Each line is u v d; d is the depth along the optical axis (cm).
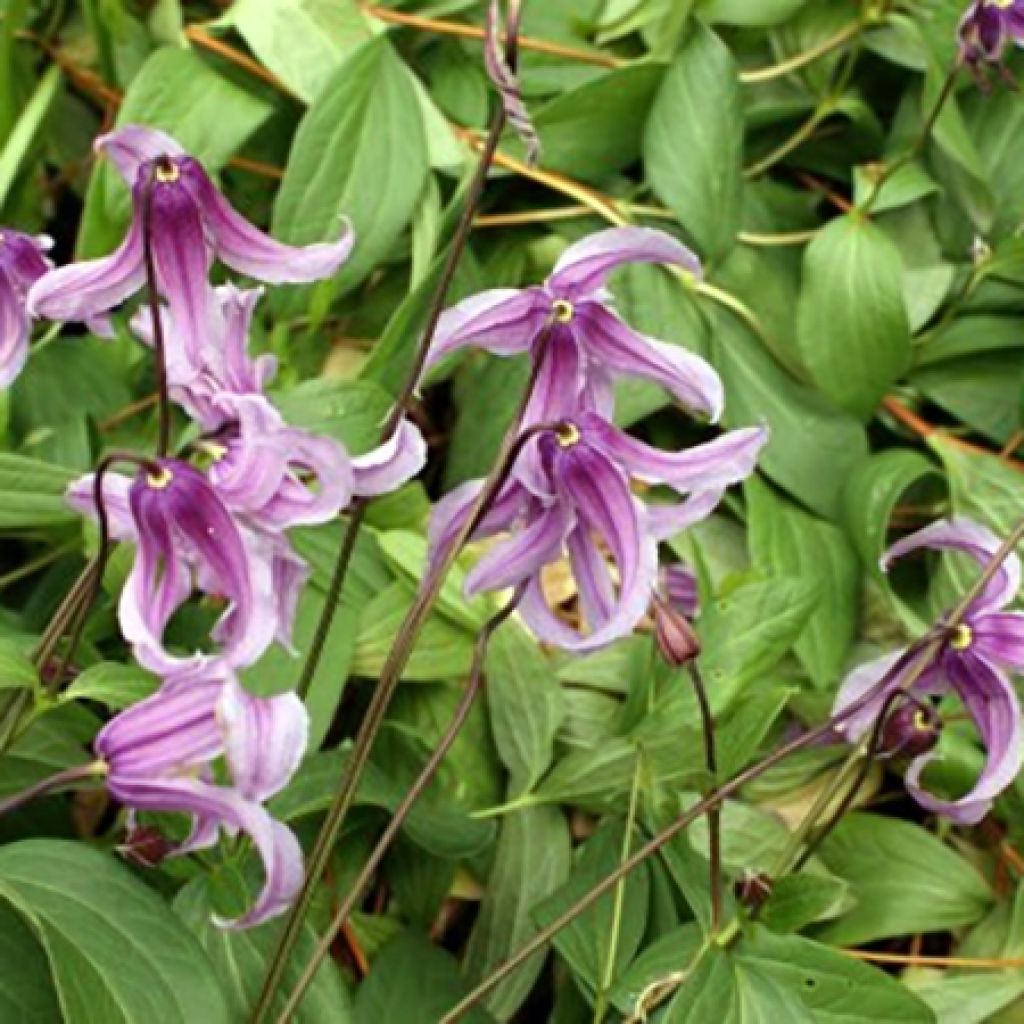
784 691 60
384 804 61
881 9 73
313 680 63
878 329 70
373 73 68
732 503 69
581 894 62
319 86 69
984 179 71
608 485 54
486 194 71
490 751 65
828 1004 59
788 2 72
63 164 73
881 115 75
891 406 71
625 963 61
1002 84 73
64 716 61
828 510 70
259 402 52
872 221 73
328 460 52
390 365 68
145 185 53
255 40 69
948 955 67
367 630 64
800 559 68
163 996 54
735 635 64
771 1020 57
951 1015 63
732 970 58
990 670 57
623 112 71
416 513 66
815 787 66
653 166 70
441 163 69
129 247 54
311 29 70
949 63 72
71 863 55
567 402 55
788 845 61
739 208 70
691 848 62
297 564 54
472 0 71
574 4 72
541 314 55
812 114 74
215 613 65
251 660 52
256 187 72
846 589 69
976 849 67
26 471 62
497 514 55
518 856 64
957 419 72
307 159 67
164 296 55
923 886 65
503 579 55
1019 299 72
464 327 55
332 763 61
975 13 67
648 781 63
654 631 60
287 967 58
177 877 60
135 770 52
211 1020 54
